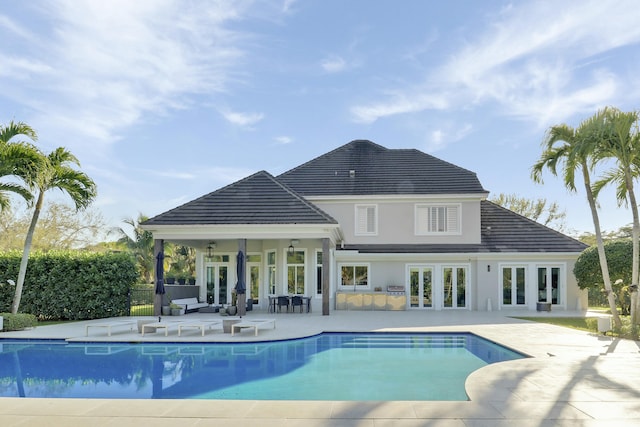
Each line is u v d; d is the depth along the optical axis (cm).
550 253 2438
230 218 2009
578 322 1864
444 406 659
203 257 2567
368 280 2547
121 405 669
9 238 3603
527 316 2095
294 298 2170
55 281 2011
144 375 1023
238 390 889
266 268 2447
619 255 1909
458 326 1695
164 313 2089
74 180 1900
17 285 1784
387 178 2783
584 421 592
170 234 2017
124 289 2103
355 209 2684
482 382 803
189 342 1379
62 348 1345
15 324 1627
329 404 670
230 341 1379
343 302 2445
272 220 1988
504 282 2484
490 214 2788
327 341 1455
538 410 639
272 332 1536
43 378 999
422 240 2638
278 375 1018
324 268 2039
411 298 2525
